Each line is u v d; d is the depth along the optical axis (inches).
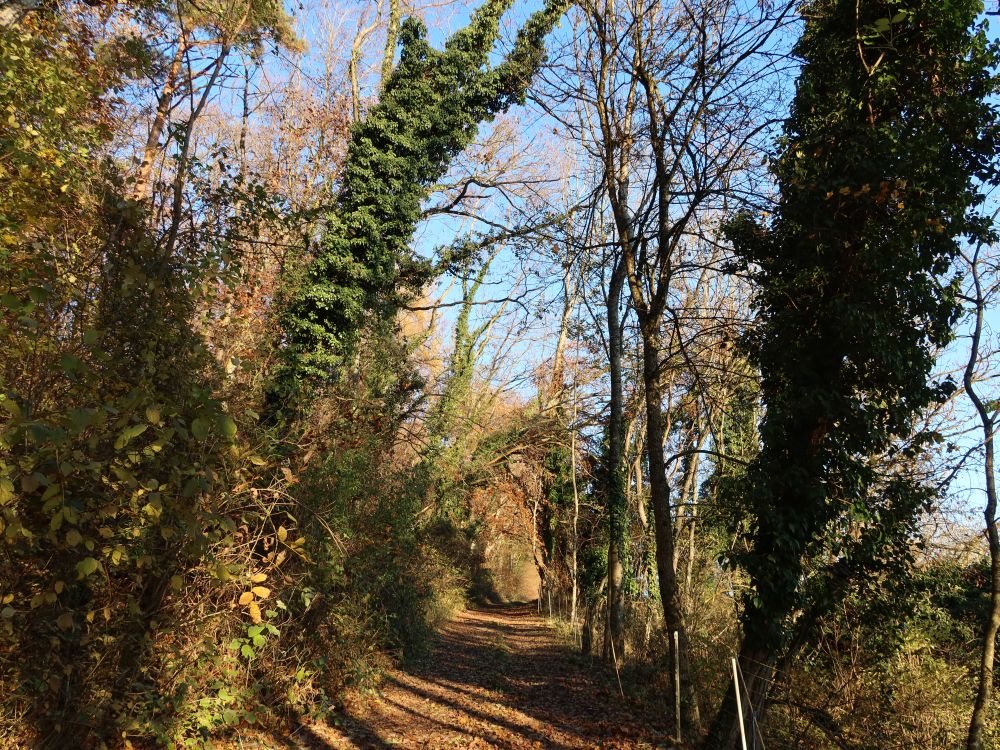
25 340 170.7
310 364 506.6
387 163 597.9
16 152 198.1
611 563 641.0
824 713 423.2
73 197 210.5
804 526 391.2
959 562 538.0
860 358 393.1
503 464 1259.8
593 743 366.9
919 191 363.9
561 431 1061.1
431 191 684.7
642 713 450.0
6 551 176.9
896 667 454.9
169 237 229.8
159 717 231.5
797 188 401.4
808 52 442.0
